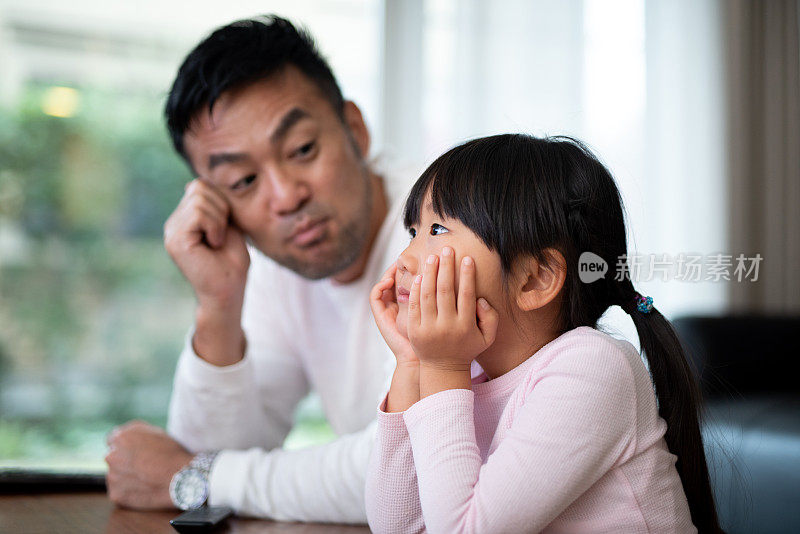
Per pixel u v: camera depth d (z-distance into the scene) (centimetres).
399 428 73
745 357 195
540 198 74
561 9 252
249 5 269
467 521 63
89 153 277
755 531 144
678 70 264
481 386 77
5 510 100
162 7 276
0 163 270
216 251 115
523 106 247
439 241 74
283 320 138
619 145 257
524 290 73
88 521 95
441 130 241
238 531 90
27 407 271
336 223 112
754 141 273
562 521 69
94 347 277
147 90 279
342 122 117
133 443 105
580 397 66
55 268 275
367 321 125
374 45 243
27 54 271
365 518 92
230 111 106
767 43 274
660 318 80
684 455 78
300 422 273
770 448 148
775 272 271
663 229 262
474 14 245
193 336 117
